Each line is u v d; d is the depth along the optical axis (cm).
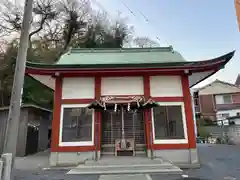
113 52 1030
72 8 2600
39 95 1723
